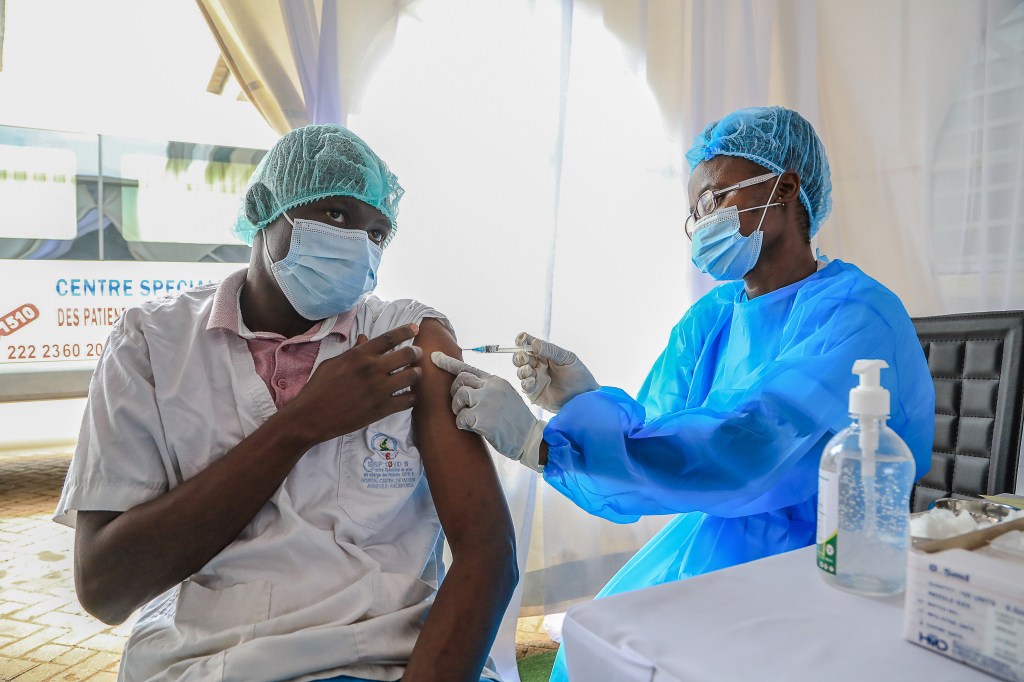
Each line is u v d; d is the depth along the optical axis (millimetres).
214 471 860
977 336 1449
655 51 2545
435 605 882
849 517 716
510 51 2348
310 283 996
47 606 2502
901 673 562
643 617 668
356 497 958
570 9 2320
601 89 2500
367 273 1028
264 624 850
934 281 2762
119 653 2197
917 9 2723
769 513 1311
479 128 2336
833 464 726
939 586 586
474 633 862
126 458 904
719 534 1336
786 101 2660
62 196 3586
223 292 1008
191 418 940
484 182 2354
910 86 2752
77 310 3680
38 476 4031
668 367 1669
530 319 2420
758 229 1396
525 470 2289
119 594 881
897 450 715
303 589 889
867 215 2783
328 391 881
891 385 1199
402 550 991
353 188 1008
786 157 1379
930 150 2744
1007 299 2709
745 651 599
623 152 2539
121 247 3727
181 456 936
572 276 2506
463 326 2369
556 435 1249
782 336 1357
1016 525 671
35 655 2178
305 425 871
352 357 903
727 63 2574
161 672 854
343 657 833
